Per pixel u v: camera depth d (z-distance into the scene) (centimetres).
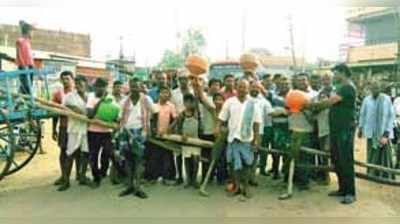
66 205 693
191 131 800
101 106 784
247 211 668
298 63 3372
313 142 813
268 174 918
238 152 738
